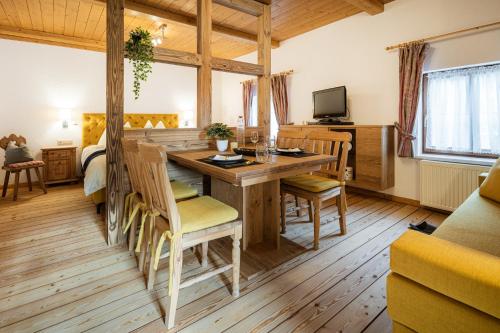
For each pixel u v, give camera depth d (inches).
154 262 66.6
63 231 109.9
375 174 141.9
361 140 146.6
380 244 95.8
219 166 71.2
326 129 159.9
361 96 160.2
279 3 142.9
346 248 92.8
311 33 184.1
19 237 103.8
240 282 73.6
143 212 75.3
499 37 112.2
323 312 61.9
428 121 138.2
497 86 117.3
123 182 98.4
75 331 56.7
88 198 159.5
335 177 115.0
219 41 203.6
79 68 201.5
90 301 66.1
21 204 147.1
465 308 31.6
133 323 58.9
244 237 91.0
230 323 58.7
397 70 143.9
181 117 249.6
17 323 58.8
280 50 205.3
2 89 178.2
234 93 263.6
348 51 164.6
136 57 97.0
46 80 190.9
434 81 135.2
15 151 164.7
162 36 182.2
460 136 128.7
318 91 177.2
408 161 143.9
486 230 59.9
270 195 94.0
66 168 191.5
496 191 78.7
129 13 141.4
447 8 124.7
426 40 129.8
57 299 66.9
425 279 34.3
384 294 68.3
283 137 122.4
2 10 142.9
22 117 185.3
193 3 139.9
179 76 246.5
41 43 187.3
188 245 59.4
